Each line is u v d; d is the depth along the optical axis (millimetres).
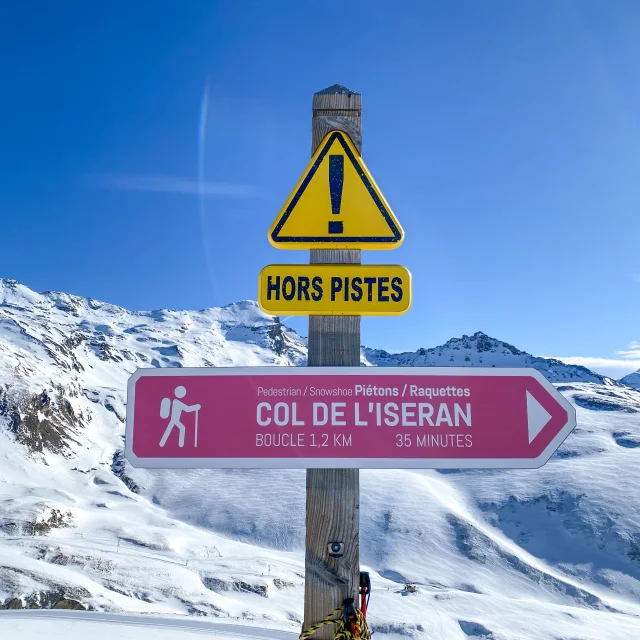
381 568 117750
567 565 126750
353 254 3004
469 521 140500
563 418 2723
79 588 55469
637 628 82625
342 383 2777
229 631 29719
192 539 114562
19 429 178125
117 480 169000
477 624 72562
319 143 3135
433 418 2736
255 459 2709
